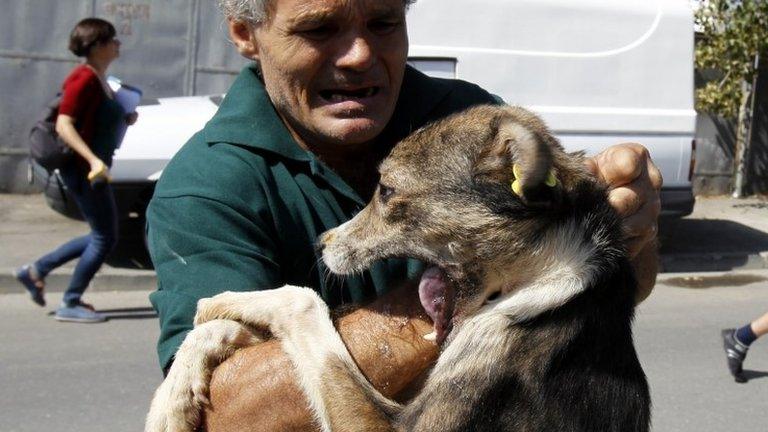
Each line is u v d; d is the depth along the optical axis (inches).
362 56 87.6
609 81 388.8
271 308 87.1
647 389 89.2
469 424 83.3
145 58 491.8
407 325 87.0
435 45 370.0
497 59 375.9
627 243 94.2
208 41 498.6
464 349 86.6
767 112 562.3
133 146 345.7
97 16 483.2
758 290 383.9
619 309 89.2
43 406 227.9
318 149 95.9
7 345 278.5
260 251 88.0
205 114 357.4
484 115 98.0
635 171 94.8
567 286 87.6
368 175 100.7
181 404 84.2
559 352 84.2
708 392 252.5
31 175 370.3
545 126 100.2
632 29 390.0
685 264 420.5
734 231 478.9
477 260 92.5
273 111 93.0
